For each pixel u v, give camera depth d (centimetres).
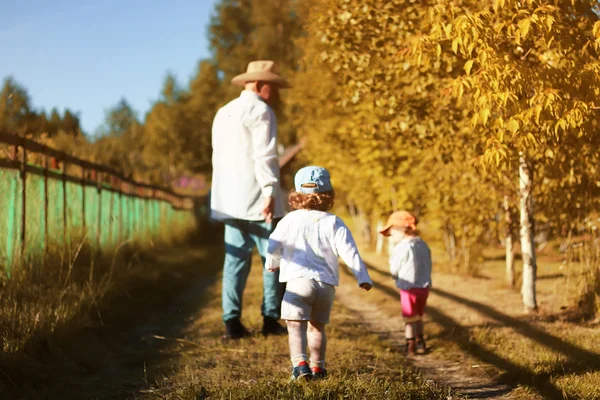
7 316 448
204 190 2786
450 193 979
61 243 701
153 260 1085
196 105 4575
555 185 704
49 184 709
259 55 4797
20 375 393
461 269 1134
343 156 1630
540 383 410
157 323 653
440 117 688
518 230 934
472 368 470
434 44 514
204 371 446
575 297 656
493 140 483
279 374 418
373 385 369
